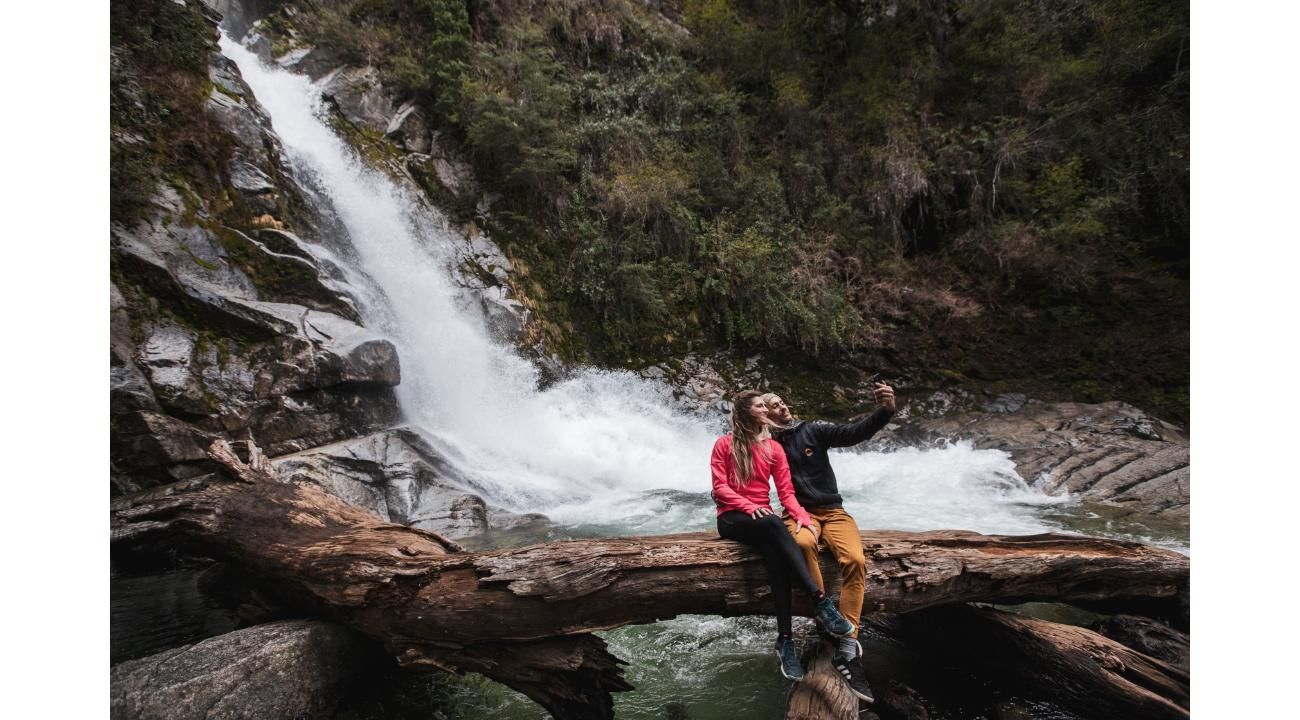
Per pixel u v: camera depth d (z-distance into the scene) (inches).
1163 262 532.4
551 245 499.2
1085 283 524.1
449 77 481.7
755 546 139.5
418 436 311.9
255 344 292.8
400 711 139.9
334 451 277.3
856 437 142.4
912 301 547.5
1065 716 137.5
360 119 466.3
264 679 127.1
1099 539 166.1
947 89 623.8
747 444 144.5
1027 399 485.7
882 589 141.6
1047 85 579.8
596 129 514.3
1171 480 335.3
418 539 156.3
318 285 341.1
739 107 601.6
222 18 401.1
